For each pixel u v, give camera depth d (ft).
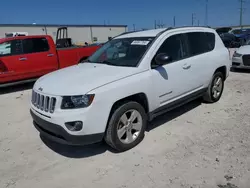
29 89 26.94
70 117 10.10
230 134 13.08
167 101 13.74
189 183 9.23
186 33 15.38
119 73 11.64
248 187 8.83
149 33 14.47
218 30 114.83
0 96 24.34
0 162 11.51
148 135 13.42
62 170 10.64
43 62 27.20
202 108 17.43
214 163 10.41
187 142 12.43
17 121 16.92
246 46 32.50
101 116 10.52
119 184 9.46
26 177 10.27
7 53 24.84
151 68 12.64
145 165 10.61
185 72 14.55
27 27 136.67
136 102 11.93
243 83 24.80
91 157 11.56
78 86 10.57
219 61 17.63
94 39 167.63
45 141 13.55
